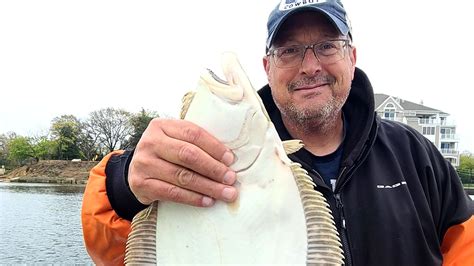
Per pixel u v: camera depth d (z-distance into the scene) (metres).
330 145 0.71
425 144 0.71
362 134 0.66
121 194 0.53
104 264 0.57
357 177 0.66
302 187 0.45
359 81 0.72
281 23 0.66
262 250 0.43
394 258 0.62
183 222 0.44
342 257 0.43
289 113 0.68
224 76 0.45
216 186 0.43
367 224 0.63
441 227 0.67
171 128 0.43
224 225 0.43
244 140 0.44
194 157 0.42
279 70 0.67
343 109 0.72
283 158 0.45
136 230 0.46
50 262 3.20
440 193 0.68
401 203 0.64
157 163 0.43
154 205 0.45
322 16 0.65
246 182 0.44
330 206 0.63
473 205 0.69
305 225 0.44
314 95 0.66
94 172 0.59
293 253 0.43
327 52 0.66
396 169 0.67
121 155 0.58
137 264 0.45
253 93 0.44
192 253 0.44
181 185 0.43
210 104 0.44
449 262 0.64
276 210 0.44
